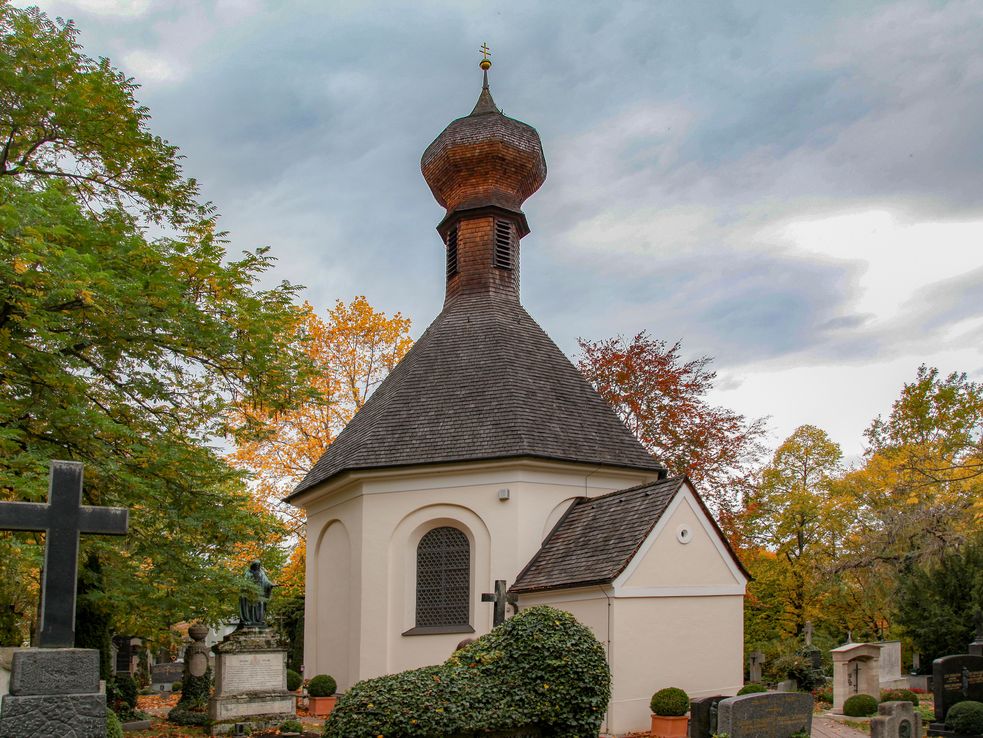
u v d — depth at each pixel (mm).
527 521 23016
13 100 17281
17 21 17312
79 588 19500
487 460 23094
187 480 18016
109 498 16938
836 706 22719
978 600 29578
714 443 38781
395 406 25297
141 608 18250
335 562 25969
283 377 18578
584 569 20672
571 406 25609
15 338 15023
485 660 14211
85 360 17000
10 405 14742
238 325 17578
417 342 30031
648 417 39094
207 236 17781
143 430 17734
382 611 23281
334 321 38406
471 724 13281
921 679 28781
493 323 27625
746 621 41031
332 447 28500
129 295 15234
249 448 36312
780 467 42969
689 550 20859
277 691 21344
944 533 29609
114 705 22594
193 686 24062
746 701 14852
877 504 38000
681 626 20359
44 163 18562
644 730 19359
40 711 9219
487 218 29906
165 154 18984
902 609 31594
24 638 25422
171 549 17922
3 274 13930
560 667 14219
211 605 18281
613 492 23250
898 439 39469
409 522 23781
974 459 30516
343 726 13008
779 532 40844
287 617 36031
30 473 13352
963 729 19078
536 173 31219
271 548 23375
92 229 15867
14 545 13992
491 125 30406
